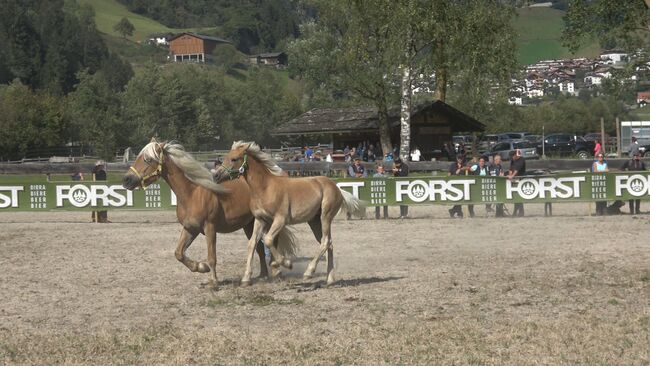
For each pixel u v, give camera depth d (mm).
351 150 46438
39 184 23484
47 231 20719
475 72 39625
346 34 43656
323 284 12133
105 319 9992
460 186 23062
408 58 38562
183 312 10297
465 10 38344
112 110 78750
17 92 70375
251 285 12078
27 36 142625
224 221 12047
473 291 11195
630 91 41062
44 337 9031
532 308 10078
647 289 11164
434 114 47375
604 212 23344
